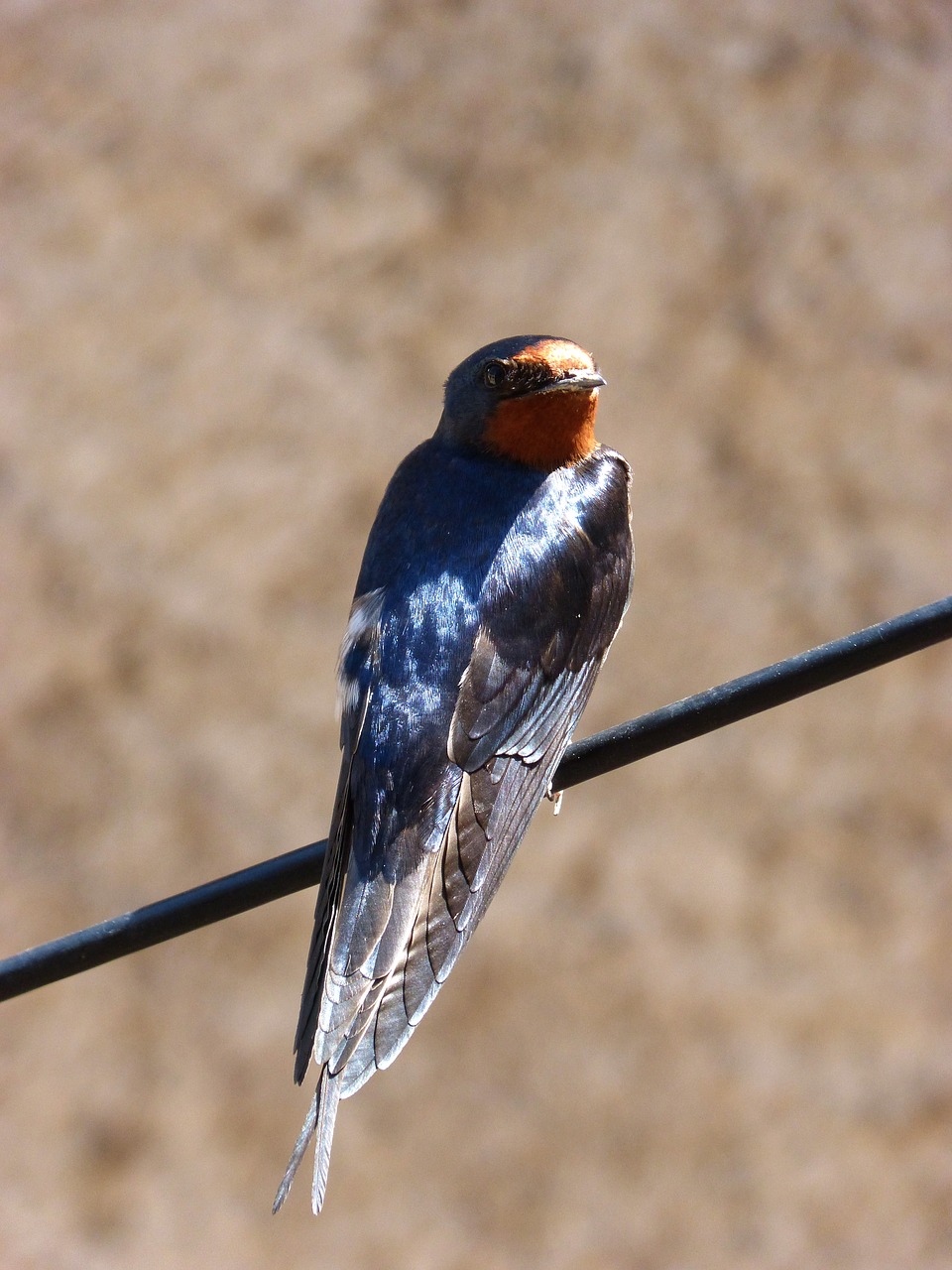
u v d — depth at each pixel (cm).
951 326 2083
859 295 2117
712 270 2148
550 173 2262
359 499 1941
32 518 1947
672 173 2253
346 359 2083
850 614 1811
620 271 2145
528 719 588
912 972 1539
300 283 2172
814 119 2300
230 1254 1384
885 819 1652
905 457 1953
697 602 1822
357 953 510
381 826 548
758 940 1565
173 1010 1538
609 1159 1428
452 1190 1416
